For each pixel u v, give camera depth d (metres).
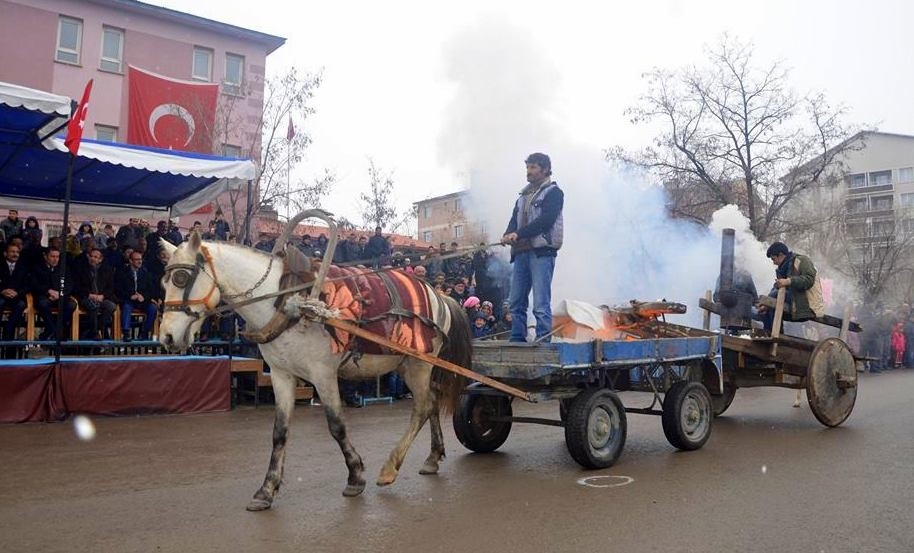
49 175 11.72
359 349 5.59
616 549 4.32
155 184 12.38
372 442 8.07
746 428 9.16
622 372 7.78
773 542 4.46
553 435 8.70
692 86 21.59
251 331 5.43
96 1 23.12
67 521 4.89
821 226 24.81
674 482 6.07
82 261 11.10
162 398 9.70
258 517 4.99
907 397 12.62
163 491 5.72
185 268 5.23
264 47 26.53
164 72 24.47
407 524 4.84
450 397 6.36
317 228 20.61
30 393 8.83
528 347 6.26
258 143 21.08
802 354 9.23
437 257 6.74
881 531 4.69
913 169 52.19
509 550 4.30
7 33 21.86
